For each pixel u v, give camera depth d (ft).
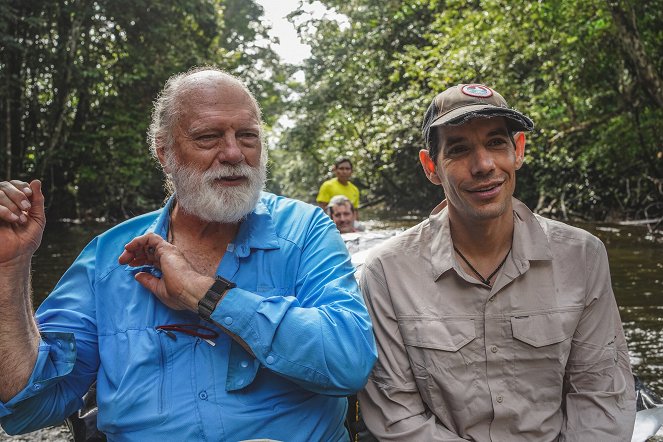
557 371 6.57
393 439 6.63
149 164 59.72
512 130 6.71
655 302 18.94
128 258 6.14
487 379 6.59
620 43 38.60
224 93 6.25
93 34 57.21
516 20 39.65
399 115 58.44
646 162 43.62
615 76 40.98
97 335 6.47
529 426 6.51
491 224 6.66
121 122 58.23
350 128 74.84
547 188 54.49
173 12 57.52
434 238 6.98
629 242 33.35
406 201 80.69
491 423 6.56
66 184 60.18
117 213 62.64
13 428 6.14
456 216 6.80
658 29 39.04
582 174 49.24
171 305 6.03
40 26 50.67
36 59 54.24
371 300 6.97
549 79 42.80
